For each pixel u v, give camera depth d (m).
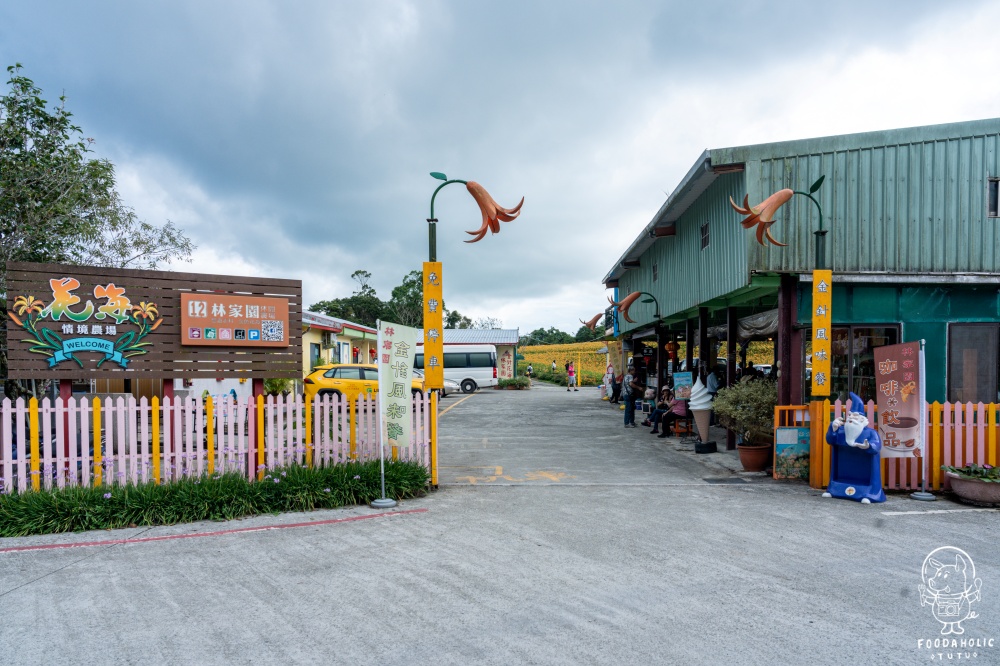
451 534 6.19
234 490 7.05
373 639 3.89
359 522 6.68
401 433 8.15
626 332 22.36
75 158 10.73
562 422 16.84
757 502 7.48
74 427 7.16
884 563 5.25
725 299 11.72
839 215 9.64
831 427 7.85
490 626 4.06
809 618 4.16
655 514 6.92
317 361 21.05
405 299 48.62
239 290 8.30
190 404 7.51
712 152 9.70
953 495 7.74
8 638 3.97
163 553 5.70
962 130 9.74
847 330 9.82
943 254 9.67
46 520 6.44
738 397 9.82
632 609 4.31
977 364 9.60
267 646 3.82
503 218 8.30
